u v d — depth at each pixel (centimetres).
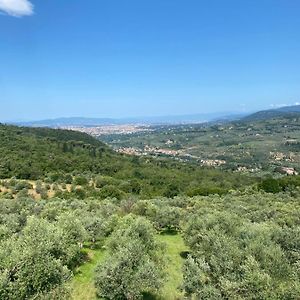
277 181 10369
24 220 5169
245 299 2289
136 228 3738
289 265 2636
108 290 2780
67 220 4281
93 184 11969
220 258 2703
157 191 11788
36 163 13075
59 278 2389
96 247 4825
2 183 10756
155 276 2827
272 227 3600
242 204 7044
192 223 4459
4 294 2139
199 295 2509
